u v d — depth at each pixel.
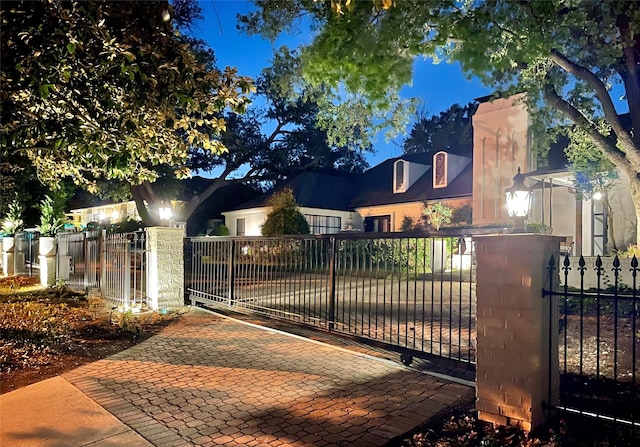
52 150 5.73
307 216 24.30
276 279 7.80
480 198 16.98
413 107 8.70
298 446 3.46
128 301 9.21
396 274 6.93
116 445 3.50
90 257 11.27
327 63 5.87
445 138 35.25
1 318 8.26
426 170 24.16
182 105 4.97
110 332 7.28
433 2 5.47
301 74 7.05
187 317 8.51
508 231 4.43
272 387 4.73
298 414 4.04
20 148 5.41
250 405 4.25
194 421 3.91
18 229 17.84
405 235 5.35
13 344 6.45
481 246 3.95
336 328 6.91
